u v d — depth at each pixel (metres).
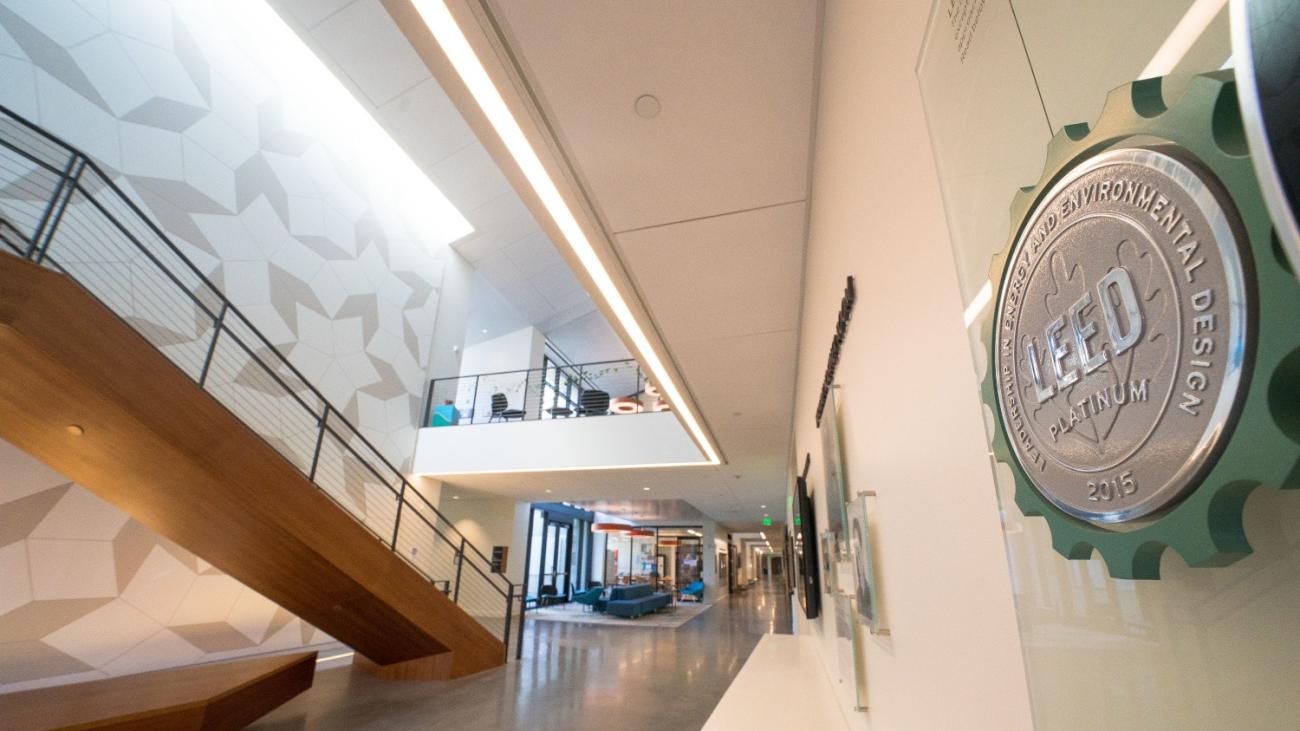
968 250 0.73
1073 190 0.46
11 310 2.72
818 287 2.74
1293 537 0.31
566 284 12.45
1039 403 0.52
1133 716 0.44
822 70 2.03
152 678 4.01
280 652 6.64
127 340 3.21
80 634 4.85
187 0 6.50
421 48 1.94
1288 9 0.23
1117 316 0.40
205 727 3.48
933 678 1.02
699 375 5.24
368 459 8.28
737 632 10.19
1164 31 0.38
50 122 4.96
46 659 4.62
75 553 4.88
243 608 6.27
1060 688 0.53
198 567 5.84
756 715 3.24
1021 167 0.58
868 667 1.91
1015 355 0.56
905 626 1.23
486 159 9.22
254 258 6.84
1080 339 0.45
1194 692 0.37
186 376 3.52
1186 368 0.33
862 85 1.43
